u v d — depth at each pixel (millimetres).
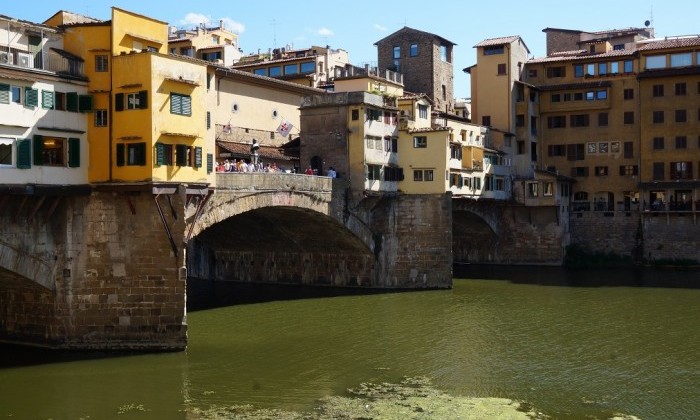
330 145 65125
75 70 40094
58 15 42688
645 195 88125
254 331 48406
